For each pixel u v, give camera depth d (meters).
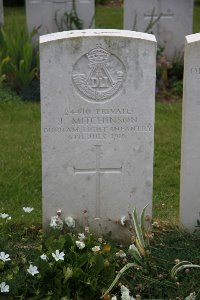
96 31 2.52
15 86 4.45
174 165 3.47
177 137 3.80
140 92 2.54
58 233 2.57
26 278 2.32
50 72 2.51
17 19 6.90
